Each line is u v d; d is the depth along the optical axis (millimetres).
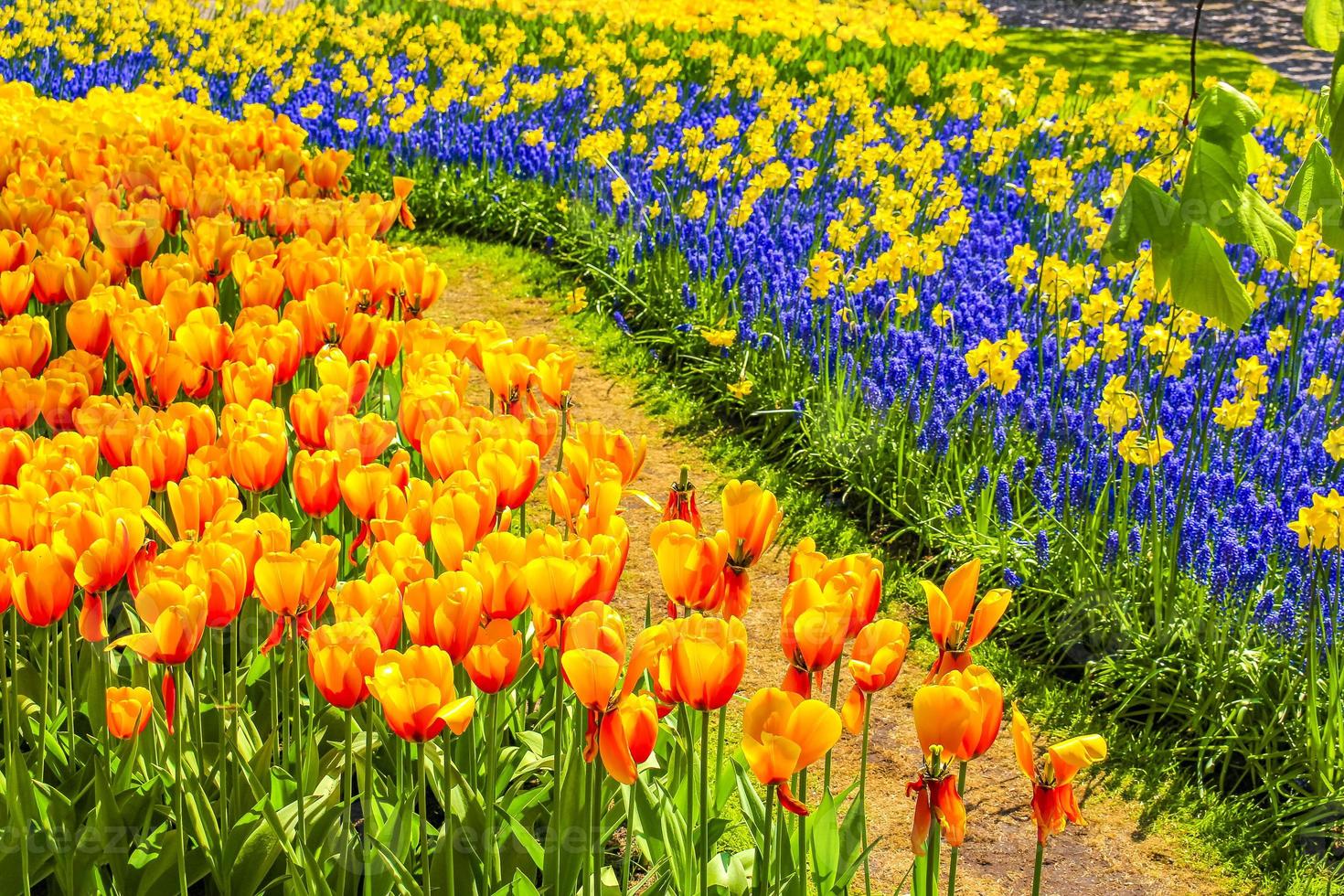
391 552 2504
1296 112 10117
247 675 3414
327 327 3869
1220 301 1956
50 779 3111
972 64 15352
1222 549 4594
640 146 9719
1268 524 4797
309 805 2934
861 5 16516
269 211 5629
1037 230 8602
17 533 2518
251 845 2713
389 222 5500
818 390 6703
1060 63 18672
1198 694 4500
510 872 2891
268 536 2508
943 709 1940
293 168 6746
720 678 2096
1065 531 5094
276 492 4277
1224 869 3988
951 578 2205
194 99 12297
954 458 5930
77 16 14891
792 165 10219
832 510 6188
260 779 2912
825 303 7102
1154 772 4402
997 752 4527
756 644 5125
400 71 13391
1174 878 3947
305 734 3295
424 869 2545
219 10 15445
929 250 6691
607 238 9352
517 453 2854
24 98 8352
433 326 3822
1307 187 1990
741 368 7055
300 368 4332
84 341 3656
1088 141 11250
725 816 3850
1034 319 6969
